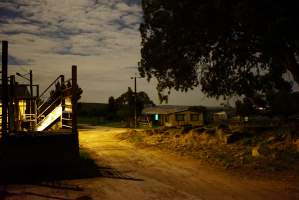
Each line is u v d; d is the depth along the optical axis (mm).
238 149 18812
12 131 14312
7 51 13430
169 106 66125
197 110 57750
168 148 21844
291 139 17438
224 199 9383
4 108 13203
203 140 23500
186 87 21688
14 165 12781
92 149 22578
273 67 21828
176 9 18172
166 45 19938
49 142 13367
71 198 9688
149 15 20094
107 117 77750
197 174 13219
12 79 17984
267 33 16234
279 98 41406
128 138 29844
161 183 11617
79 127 55375
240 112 49969
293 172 12602
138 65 21766
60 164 13430
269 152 15906
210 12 16781
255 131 22891
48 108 16734
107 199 9555
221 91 22172
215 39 18500
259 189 10461
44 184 11477
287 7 14812
